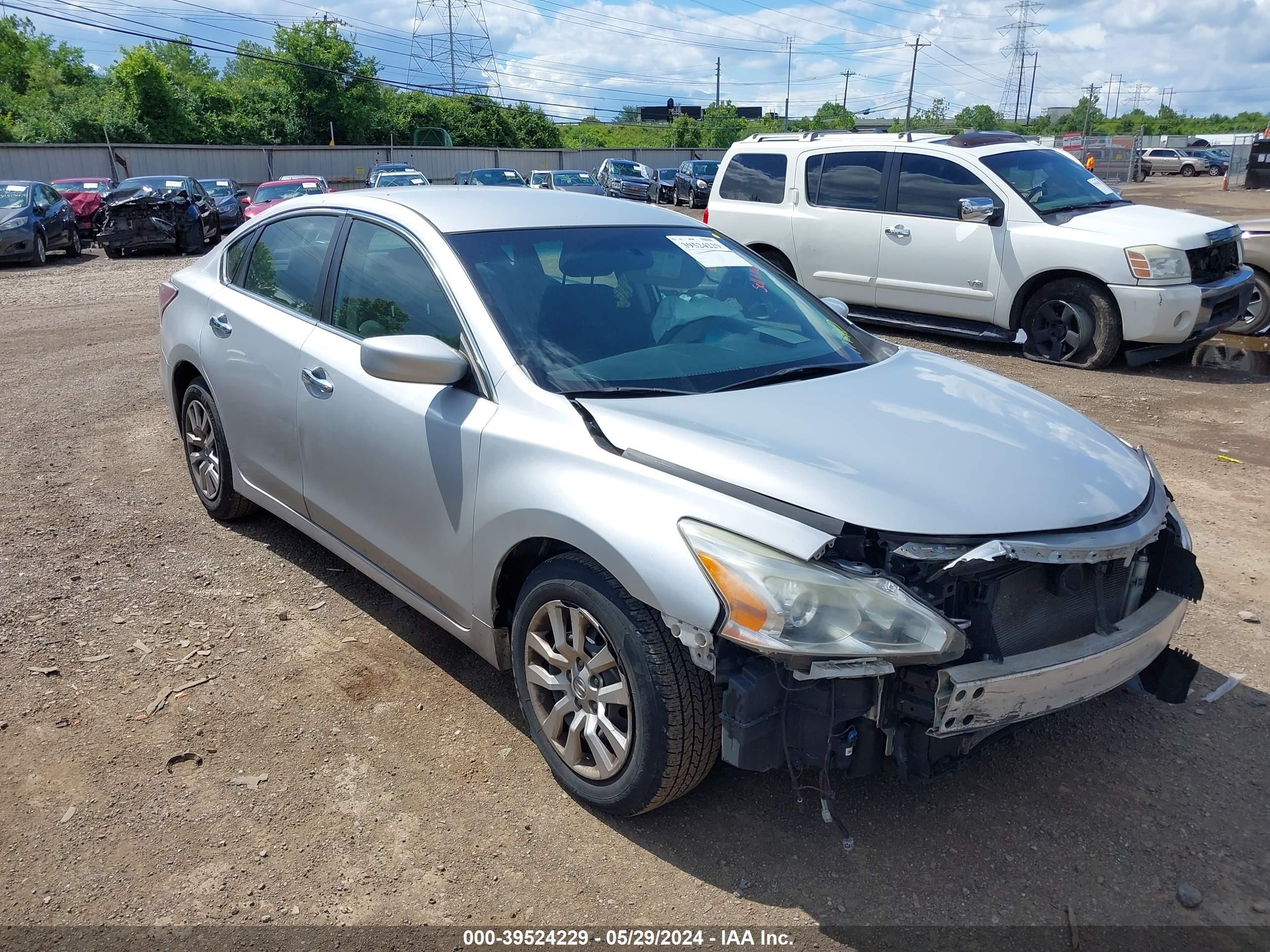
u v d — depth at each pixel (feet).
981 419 9.89
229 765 10.00
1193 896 8.34
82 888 8.36
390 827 9.15
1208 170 185.16
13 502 17.03
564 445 9.11
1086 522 8.38
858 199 31.42
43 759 10.03
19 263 60.70
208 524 16.16
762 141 34.58
